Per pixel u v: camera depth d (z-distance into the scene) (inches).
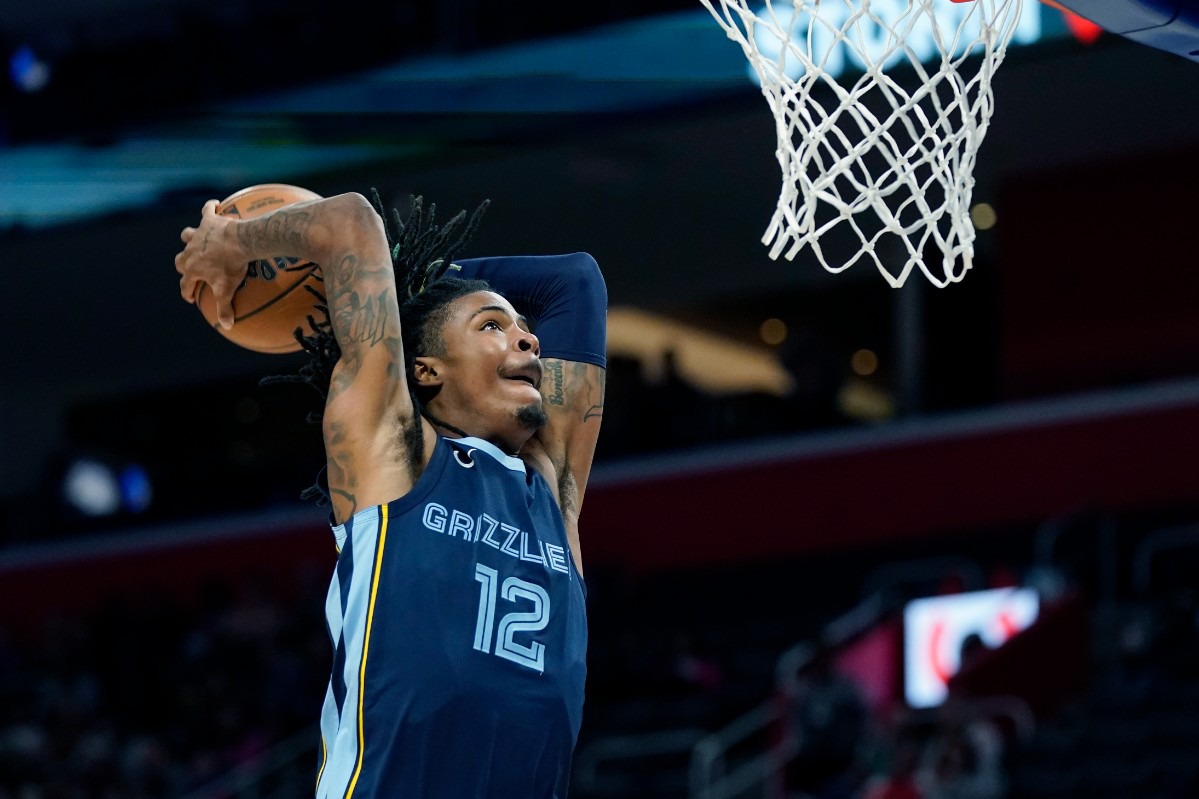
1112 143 841.5
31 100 888.3
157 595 920.9
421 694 161.5
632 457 932.0
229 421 1124.5
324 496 187.8
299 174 816.9
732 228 944.9
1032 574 706.2
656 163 860.0
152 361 1131.9
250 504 1043.3
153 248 957.8
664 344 1031.6
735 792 638.5
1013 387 863.7
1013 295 872.3
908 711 614.2
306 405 1107.9
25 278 1013.2
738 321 1006.4
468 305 181.8
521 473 178.1
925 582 802.8
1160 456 784.3
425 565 165.5
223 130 839.1
